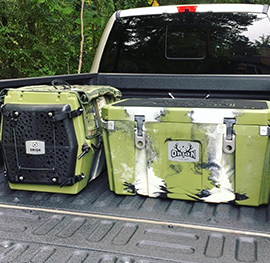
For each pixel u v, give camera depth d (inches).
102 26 289.1
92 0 292.7
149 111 85.4
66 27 300.0
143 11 131.1
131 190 90.7
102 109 91.0
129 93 135.1
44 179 90.2
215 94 127.1
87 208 84.5
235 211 82.4
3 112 89.6
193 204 86.3
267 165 81.9
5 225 76.2
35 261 63.3
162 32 130.1
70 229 74.5
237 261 62.8
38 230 74.1
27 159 90.0
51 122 86.7
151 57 132.5
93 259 63.9
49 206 85.7
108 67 137.1
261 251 65.7
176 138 84.5
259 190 82.7
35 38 287.0
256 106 86.3
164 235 71.7
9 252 66.2
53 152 88.4
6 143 90.6
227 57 126.3
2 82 94.9
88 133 92.7
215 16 125.0
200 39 127.4
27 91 89.4
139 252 65.9
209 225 75.6
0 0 267.0
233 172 83.0
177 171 86.1
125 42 134.4
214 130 81.8
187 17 127.3
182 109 83.1
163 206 85.4
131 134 87.5
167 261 63.0
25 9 274.7
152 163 87.4
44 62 297.0
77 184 90.9
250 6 123.4
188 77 127.0
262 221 77.5
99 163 102.1
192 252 65.6
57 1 272.7
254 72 125.2
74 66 323.3
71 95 87.4
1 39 273.4
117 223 77.0
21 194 92.8
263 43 122.9
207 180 84.7
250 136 80.1
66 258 64.3
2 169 109.7
